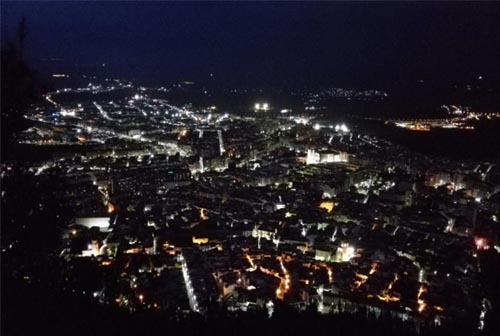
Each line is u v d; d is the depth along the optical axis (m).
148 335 26.38
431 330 31.66
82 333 24.27
